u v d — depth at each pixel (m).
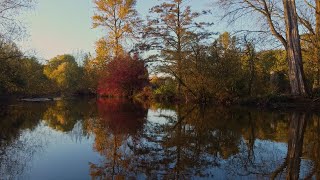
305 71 22.81
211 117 15.12
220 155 7.47
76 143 8.95
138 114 17.03
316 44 19.00
